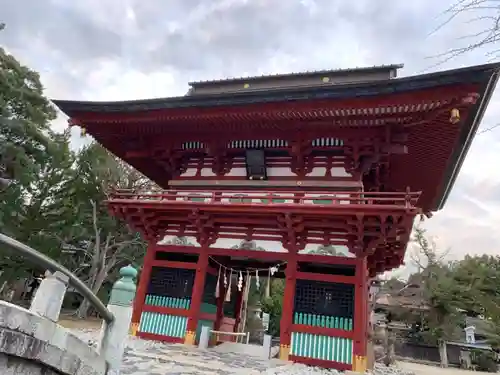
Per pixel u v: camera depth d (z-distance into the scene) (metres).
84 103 16.20
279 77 23.28
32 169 31.34
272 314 37.56
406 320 44.72
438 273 46.66
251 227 15.80
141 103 15.59
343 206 13.41
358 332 13.12
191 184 17.59
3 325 4.51
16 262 31.89
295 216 14.20
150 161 20.22
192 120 15.77
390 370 21.03
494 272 49.47
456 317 42.81
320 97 13.27
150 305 15.89
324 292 14.12
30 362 4.89
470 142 14.87
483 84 11.36
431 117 13.13
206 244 16.11
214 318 17.42
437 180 19.09
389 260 20.45
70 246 36.09
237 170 17.33
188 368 10.20
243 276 21.64
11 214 32.00
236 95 14.16
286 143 16.31
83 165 35.84
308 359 13.23
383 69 21.62
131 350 11.93
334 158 15.96
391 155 16.77
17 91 32.00
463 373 30.98
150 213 16.45
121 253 37.16
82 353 5.72
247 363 12.36
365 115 13.72
